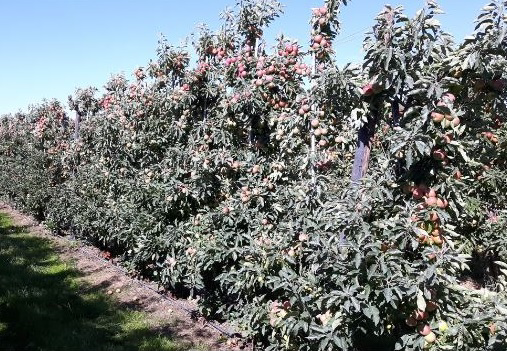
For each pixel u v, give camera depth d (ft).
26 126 48.06
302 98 14.58
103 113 30.66
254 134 19.62
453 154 11.19
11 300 19.33
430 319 11.06
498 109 11.98
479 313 10.41
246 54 19.38
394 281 10.29
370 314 10.35
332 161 15.47
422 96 11.09
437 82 10.50
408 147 10.44
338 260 11.03
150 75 25.04
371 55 11.24
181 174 20.68
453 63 10.91
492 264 22.98
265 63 18.35
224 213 17.76
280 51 18.24
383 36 11.21
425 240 10.90
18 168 44.42
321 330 11.64
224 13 20.85
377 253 10.38
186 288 22.63
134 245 24.16
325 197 14.66
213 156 18.75
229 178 19.49
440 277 10.34
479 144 12.01
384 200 11.35
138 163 27.40
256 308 15.57
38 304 19.31
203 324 19.33
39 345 15.69
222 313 19.57
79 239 32.78
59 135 40.40
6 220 41.50
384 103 12.26
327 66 13.94
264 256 15.42
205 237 18.76
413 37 10.92
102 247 31.35
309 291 13.56
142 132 24.95
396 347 11.12
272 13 19.44
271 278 13.66
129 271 25.22
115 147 27.94
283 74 18.11
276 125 18.78
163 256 22.52
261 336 16.94
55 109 41.91
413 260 11.50
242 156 19.24
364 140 12.30
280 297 16.02
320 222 13.12
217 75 20.58
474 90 11.49
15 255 27.55
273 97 18.54
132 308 20.89
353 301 10.28
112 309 20.35
